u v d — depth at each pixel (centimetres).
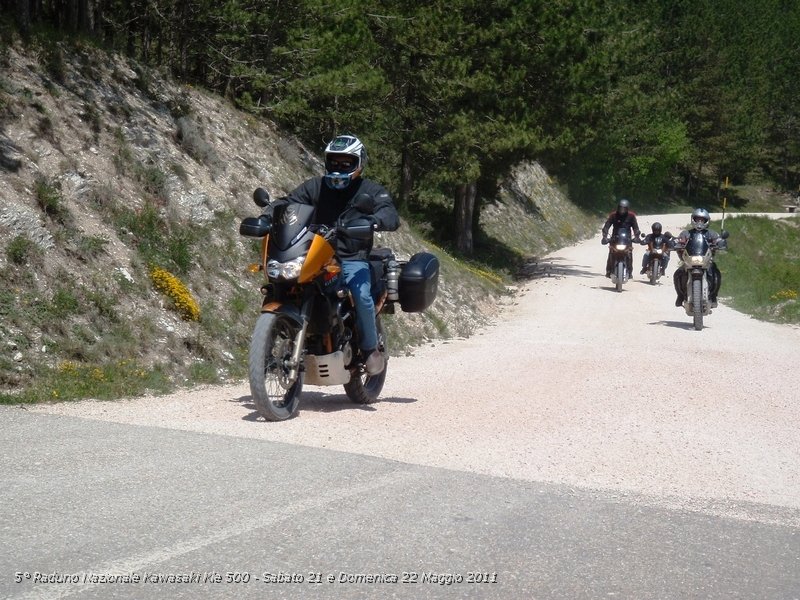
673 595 386
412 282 802
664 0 10050
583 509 502
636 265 3684
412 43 2934
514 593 377
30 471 517
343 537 430
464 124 2966
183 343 1029
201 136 1522
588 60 3177
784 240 6669
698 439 727
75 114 1255
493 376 1063
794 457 678
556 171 5931
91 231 1080
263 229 733
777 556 444
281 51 2044
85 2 1612
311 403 821
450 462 595
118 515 444
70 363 882
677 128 8919
